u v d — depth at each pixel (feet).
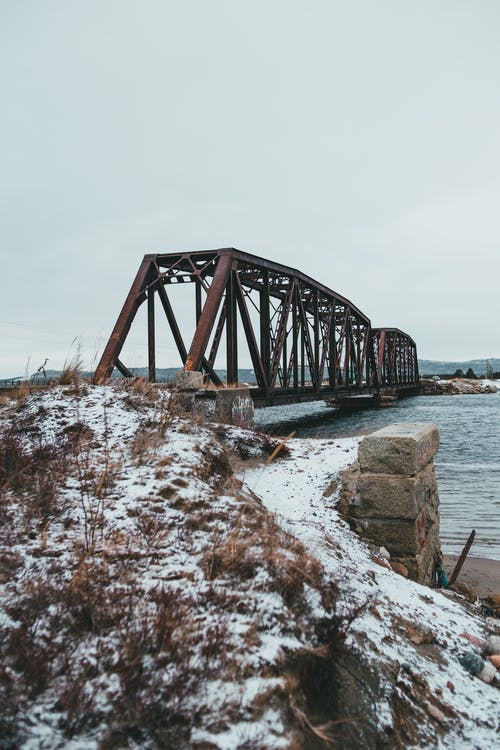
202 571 11.76
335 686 9.86
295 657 9.69
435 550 23.91
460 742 10.14
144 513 14.28
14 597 10.34
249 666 9.12
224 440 30.37
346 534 19.42
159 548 12.59
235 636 9.76
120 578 11.16
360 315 164.45
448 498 48.88
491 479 58.23
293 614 10.75
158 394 29.86
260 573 11.68
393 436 19.97
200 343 61.93
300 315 101.60
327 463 28.53
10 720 7.42
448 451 84.28
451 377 528.22
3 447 18.24
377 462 20.03
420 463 20.30
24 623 9.45
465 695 11.60
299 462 29.40
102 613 9.99
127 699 8.17
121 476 16.89
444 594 20.17
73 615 9.91
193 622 9.96
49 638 9.25
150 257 76.43
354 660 10.64
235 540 12.80
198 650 9.30
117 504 14.74
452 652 13.25
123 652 9.04
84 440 20.33
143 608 10.25
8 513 13.87
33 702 7.89
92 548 11.96
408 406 233.35
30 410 24.88
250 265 80.02
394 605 14.15
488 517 41.04
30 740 7.22
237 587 11.21
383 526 19.74
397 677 10.97
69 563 11.60
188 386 42.19
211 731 7.85
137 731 7.71
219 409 42.22
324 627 10.84
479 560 30.71
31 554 12.01
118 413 24.59
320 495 23.40
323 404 264.11
